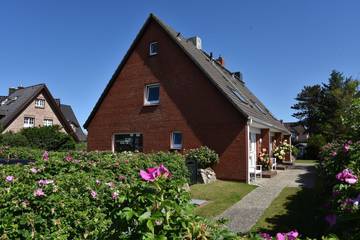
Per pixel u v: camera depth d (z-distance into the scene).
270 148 21.05
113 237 2.46
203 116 15.95
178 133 17.03
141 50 18.78
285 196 10.68
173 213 2.35
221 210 8.88
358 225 2.90
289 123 61.06
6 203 4.26
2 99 41.00
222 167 15.03
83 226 4.68
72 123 53.12
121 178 7.06
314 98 52.38
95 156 9.27
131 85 18.91
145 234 2.16
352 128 6.10
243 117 14.74
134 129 18.41
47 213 4.45
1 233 3.99
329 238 2.54
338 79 50.16
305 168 22.09
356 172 3.91
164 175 2.61
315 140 36.41
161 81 17.69
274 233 6.60
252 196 10.91
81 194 5.10
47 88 37.09
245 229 7.00
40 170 5.83
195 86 16.41
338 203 3.53
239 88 22.28
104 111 19.84
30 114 35.69
